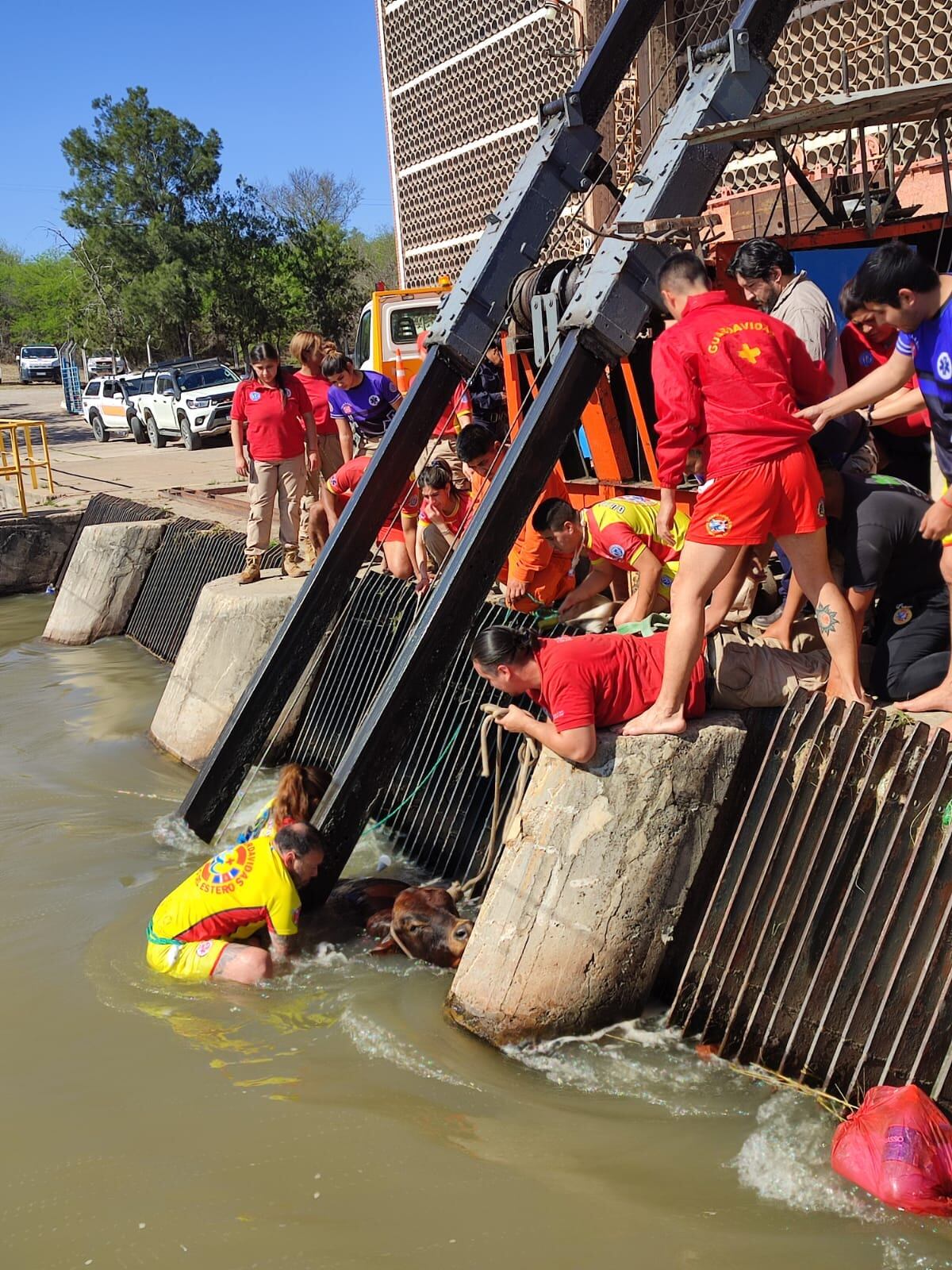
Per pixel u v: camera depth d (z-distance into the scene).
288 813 5.95
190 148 42.81
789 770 4.46
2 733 9.38
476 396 8.85
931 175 8.80
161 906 5.55
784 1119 4.09
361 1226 3.66
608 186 6.97
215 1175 3.94
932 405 4.16
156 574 12.47
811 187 6.94
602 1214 3.67
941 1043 3.93
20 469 15.63
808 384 4.46
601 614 6.24
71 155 43.16
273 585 8.80
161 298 41.91
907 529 4.50
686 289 4.48
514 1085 4.43
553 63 13.92
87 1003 5.13
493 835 5.84
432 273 18.06
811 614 5.59
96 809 7.62
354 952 5.54
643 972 4.65
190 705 8.52
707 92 5.91
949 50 9.62
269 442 8.81
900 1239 3.48
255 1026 4.92
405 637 7.66
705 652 4.79
